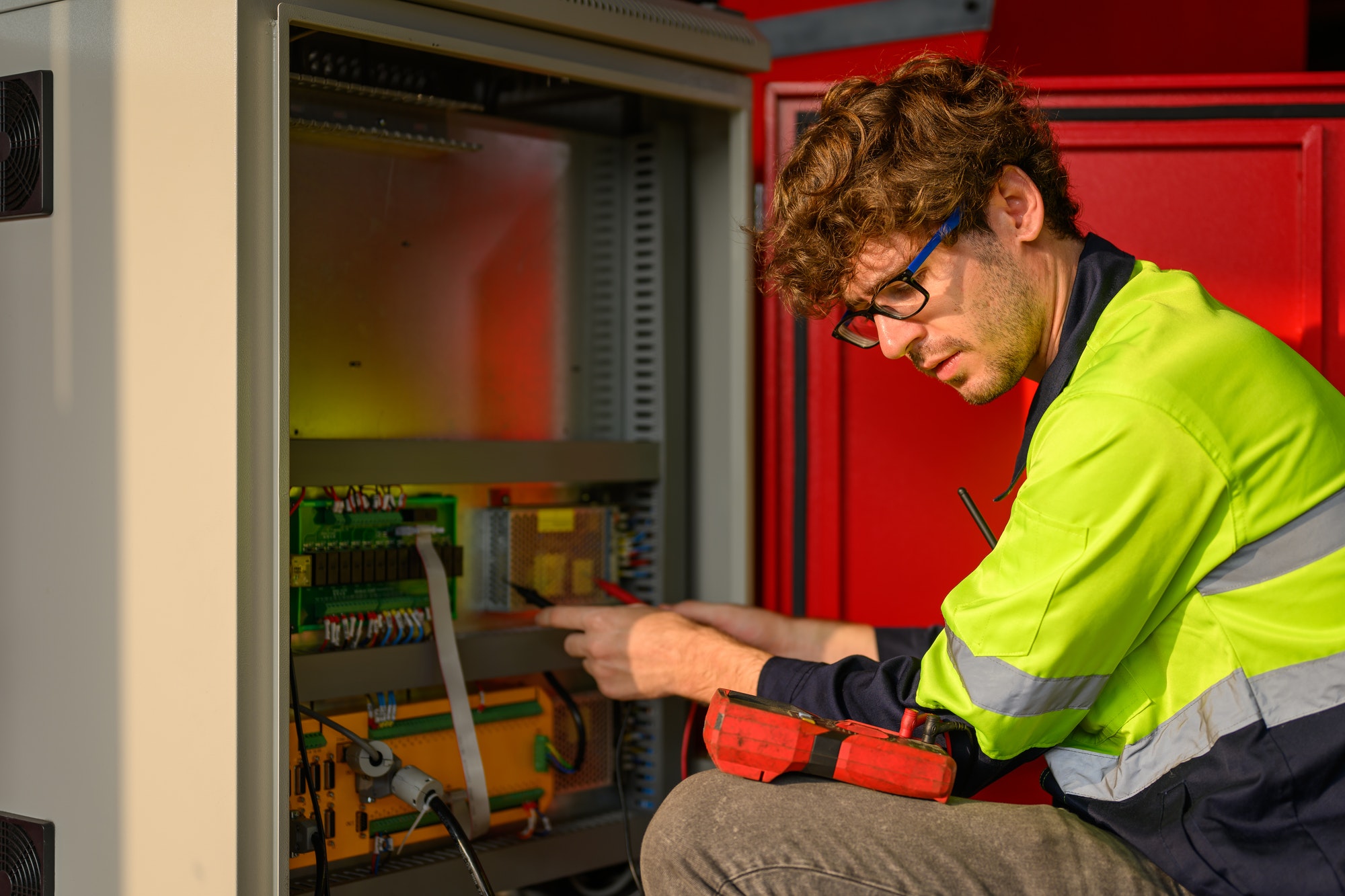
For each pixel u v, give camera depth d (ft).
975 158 3.25
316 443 4.12
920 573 5.64
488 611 4.92
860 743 3.12
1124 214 5.48
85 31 3.78
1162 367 3.00
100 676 3.76
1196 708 3.07
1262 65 6.69
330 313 4.50
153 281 3.60
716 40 4.75
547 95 5.05
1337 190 5.36
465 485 4.85
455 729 4.36
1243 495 2.97
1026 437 3.41
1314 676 2.88
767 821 3.09
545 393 5.25
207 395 3.46
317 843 3.91
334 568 4.27
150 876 3.61
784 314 5.71
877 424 5.68
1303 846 2.82
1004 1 6.53
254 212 3.43
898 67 3.63
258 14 3.45
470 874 4.47
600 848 4.99
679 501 5.38
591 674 4.88
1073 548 2.95
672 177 5.37
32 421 3.94
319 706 4.32
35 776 3.94
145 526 3.62
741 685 3.91
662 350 5.34
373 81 4.60
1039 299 3.43
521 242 5.16
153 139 3.60
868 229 3.28
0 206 3.99
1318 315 5.34
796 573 5.71
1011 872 2.98
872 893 2.94
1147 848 3.06
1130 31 6.70
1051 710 3.07
